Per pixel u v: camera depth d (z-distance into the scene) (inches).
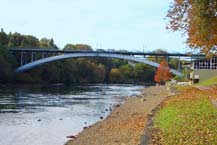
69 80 5812.0
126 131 909.2
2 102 2204.7
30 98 2561.5
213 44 875.4
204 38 846.5
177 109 904.3
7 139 1021.2
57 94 3058.6
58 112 1754.4
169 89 2942.9
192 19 841.5
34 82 4918.8
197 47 940.0
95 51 4537.4
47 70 5251.0
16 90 3420.3
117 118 1365.7
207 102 1016.9
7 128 1219.9
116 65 7504.9
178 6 876.6
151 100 2169.0
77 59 6205.7
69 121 1437.0
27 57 5034.5
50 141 993.5
